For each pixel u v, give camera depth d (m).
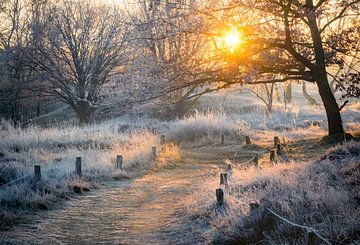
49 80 45.75
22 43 52.31
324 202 7.82
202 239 8.63
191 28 20.50
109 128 32.38
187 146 28.86
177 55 21.19
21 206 11.73
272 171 12.16
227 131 30.48
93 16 45.53
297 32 22.69
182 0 20.53
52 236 9.48
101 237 9.41
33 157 20.36
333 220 7.12
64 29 44.84
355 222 6.81
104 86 23.16
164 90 20.77
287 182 9.92
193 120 31.58
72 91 45.38
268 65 21.39
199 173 17.89
